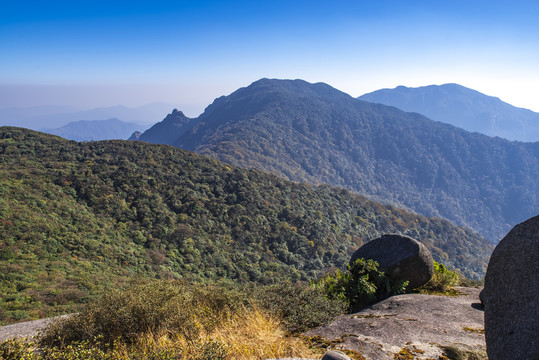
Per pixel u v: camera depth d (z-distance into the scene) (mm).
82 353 2795
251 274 45875
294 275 48375
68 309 19391
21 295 21516
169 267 40094
